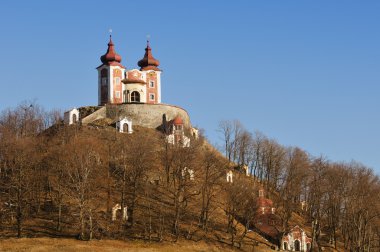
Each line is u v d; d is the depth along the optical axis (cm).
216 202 16800
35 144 16425
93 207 14812
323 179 17900
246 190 16188
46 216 14400
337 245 17412
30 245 12219
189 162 16812
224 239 14912
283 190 17900
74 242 12838
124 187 14912
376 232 18100
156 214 15200
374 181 19062
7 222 13962
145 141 17738
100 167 16300
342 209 17600
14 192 14625
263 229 16650
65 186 14675
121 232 13912
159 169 17388
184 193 15888
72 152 15550
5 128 17512
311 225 18000
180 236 14425
